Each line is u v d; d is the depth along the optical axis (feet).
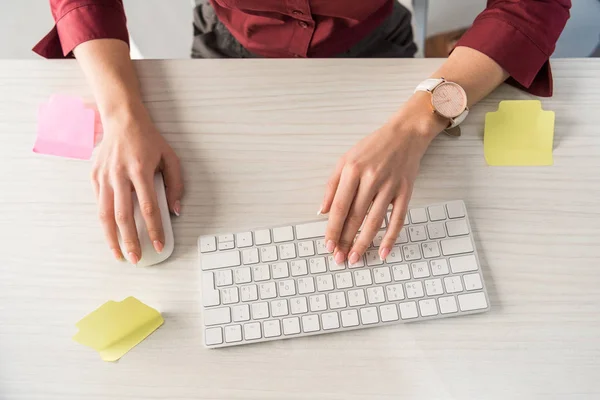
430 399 2.17
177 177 2.55
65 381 2.23
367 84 2.75
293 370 2.23
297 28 3.30
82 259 2.43
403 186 2.42
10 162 2.61
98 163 2.51
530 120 2.62
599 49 4.48
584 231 2.44
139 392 2.21
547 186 2.52
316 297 2.33
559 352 2.23
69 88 2.76
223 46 3.76
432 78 2.61
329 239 2.35
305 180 2.57
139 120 2.58
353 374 2.22
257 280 2.37
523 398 2.17
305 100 2.72
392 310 2.30
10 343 2.29
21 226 2.49
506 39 2.62
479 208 2.49
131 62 2.80
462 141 2.62
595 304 2.30
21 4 5.42
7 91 2.75
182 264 2.43
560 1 2.69
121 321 2.30
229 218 2.51
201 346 2.28
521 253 2.41
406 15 3.82
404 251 2.39
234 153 2.62
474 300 2.30
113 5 2.81
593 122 2.64
